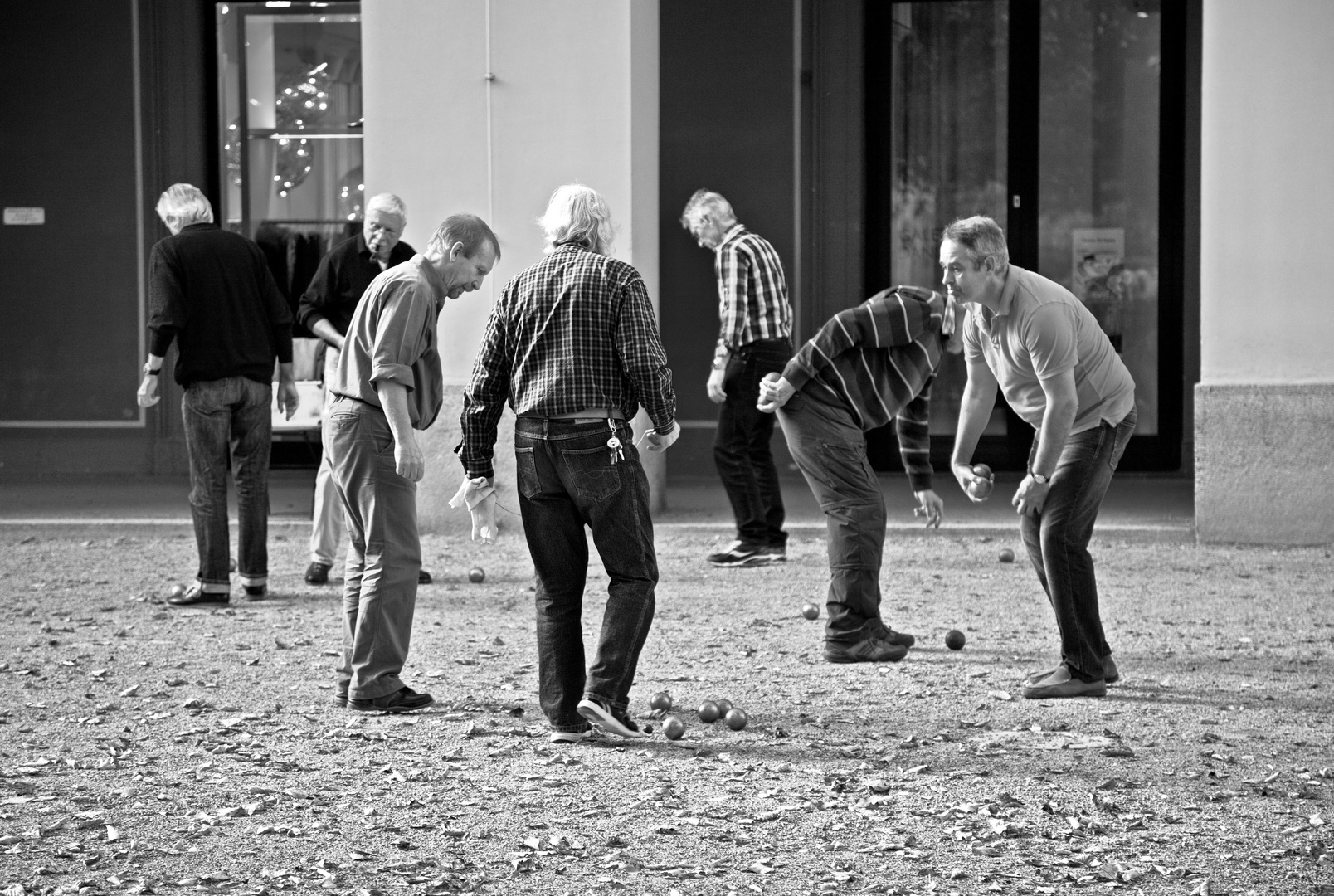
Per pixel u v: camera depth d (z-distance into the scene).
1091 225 32.69
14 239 33.62
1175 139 32.28
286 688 15.02
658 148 28.20
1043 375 13.52
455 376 25.14
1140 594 19.81
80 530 25.80
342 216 33.69
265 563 19.92
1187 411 32.38
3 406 33.72
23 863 10.06
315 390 32.69
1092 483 14.12
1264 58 23.19
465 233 13.94
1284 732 13.23
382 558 14.04
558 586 12.98
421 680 15.31
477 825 10.84
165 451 33.53
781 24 32.34
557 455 12.59
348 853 10.27
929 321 15.62
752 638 17.27
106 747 12.88
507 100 24.83
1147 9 32.22
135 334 33.56
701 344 32.84
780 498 22.38
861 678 15.32
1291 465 23.48
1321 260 23.25
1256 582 20.61
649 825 10.84
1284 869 9.87
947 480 31.98
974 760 12.39
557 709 12.97
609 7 24.59
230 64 33.47
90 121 33.41
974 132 32.75
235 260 19.25
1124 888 9.59
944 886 9.63
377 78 24.95
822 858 10.15
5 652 16.62
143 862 10.10
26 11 33.34
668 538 24.75
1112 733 13.11
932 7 32.59
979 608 18.97
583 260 12.62
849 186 32.47
